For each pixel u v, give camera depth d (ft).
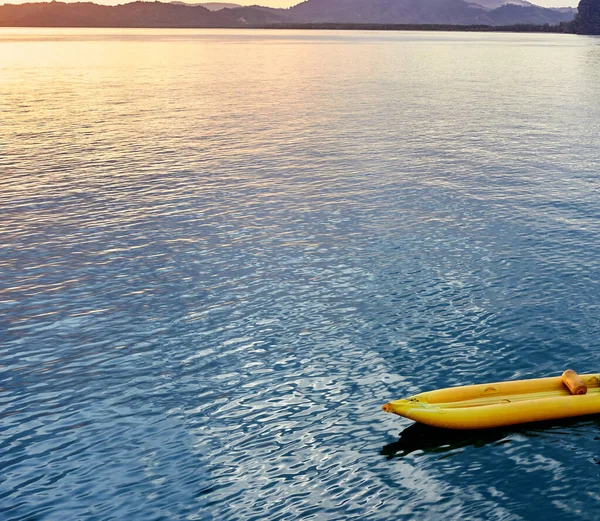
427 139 119.55
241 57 392.88
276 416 37.19
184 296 52.85
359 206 77.00
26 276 56.80
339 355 43.80
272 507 30.37
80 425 36.35
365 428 36.14
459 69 294.05
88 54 430.20
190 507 30.37
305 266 58.90
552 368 41.86
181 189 84.58
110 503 30.60
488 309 50.14
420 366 42.34
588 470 32.60
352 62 343.87
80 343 45.42
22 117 143.95
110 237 66.54
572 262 59.36
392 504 30.58
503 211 74.79
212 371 41.93
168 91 200.34
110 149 109.70
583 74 267.39
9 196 81.10
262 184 87.10
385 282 55.36
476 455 33.78
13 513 29.94
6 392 39.50
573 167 96.78
